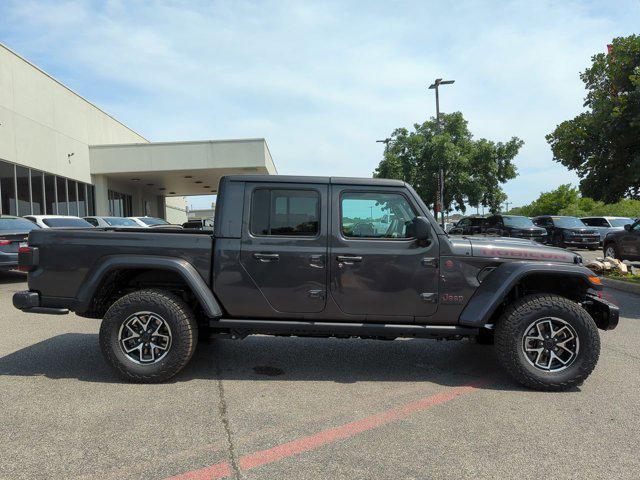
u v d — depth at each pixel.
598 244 20.03
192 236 4.37
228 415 3.60
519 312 4.15
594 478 2.74
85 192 24.20
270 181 4.39
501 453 3.03
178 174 25.86
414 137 26.47
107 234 4.40
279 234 4.37
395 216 4.39
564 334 4.19
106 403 3.81
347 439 3.22
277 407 3.77
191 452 3.02
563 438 3.24
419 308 4.33
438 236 4.32
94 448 3.07
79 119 23.33
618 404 3.85
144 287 4.70
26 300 4.45
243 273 4.33
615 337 6.03
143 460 2.92
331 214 4.35
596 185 10.12
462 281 4.30
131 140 33.03
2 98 16.61
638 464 2.89
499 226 20.89
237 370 4.71
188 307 4.36
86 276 4.40
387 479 2.72
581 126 9.77
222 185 4.43
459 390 4.18
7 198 17.06
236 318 4.45
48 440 3.17
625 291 9.87
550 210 51.72
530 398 3.99
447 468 2.84
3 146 16.66
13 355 5.12
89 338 5.86
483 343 5.37
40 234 4.48
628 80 9.18
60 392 4.05
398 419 3.55
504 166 26.41
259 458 2.96
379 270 4.29
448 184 25.70
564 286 4.61
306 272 4.31
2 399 3.89
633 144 9.37
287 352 5.36
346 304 4.33
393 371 4.71
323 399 3.95
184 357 4.25
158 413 3.63
